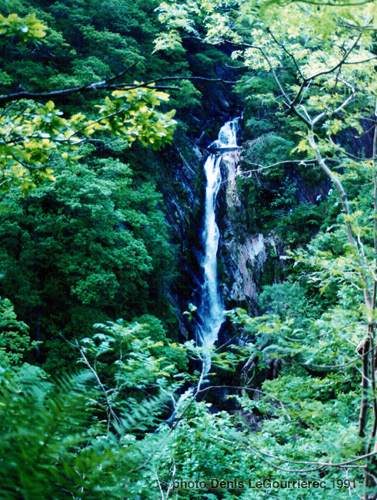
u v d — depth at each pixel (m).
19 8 19.95
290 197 28.62
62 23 25.52
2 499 1.05
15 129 4.92
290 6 4.43
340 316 5.31
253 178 28.75
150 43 29.91
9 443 1.21
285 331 4.90
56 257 17.69
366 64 7.14
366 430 5.52
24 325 13.06
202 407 6.44
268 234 27.50
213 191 29.95
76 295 18.86
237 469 5.90
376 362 5.23
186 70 32.28
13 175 5.56
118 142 21.33
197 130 33.81
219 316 26.94
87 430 1.65
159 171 27.64
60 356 17.38
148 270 19.89
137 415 1.90
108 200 18.64
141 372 4.73
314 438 5.21
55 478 1.22
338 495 4.86
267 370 21.12
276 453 6.11
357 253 5.04
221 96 36.88
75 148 4.94
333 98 7.44
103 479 1.29
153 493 3.84
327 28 4.02
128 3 28.83
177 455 5.75
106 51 25.25
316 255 6.20
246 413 18.56
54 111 4.63
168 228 25.88
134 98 4.60
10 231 16.66
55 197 17.95
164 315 23.02
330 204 26.66
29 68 20.72
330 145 7.12
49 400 1.40
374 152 6.43
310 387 5.53
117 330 5.07
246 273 27.06
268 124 30.03
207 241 28.94
